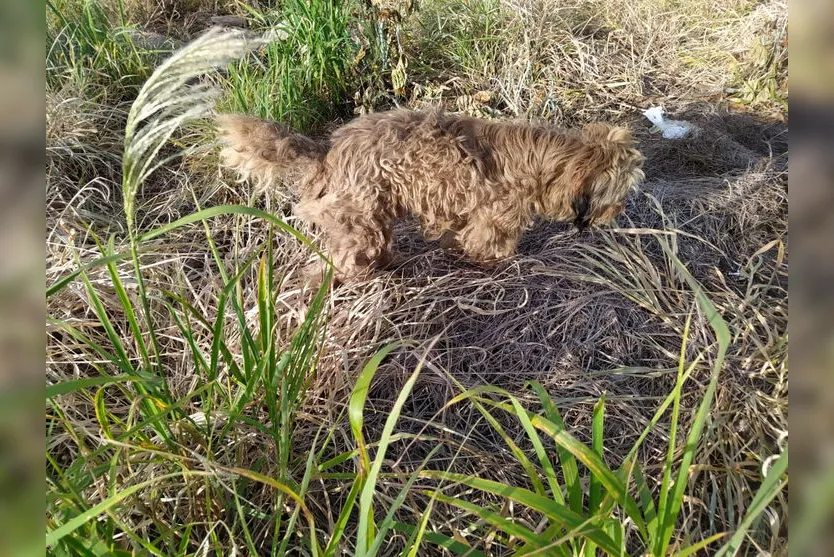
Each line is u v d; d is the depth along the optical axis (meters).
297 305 2.92
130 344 2.66
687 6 5.80
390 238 3.14
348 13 4.34
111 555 1.42
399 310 2.96
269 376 2.09
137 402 1.81
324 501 2.17
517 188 3.11
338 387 2.54
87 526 1.56
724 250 3.31
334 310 2.96
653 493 2.20
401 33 4.56
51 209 3.32
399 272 3.27
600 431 1.66
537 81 4.80
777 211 3.47
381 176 2.91
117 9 5.30
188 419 1.94
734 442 2.27
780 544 1.83
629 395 2.55
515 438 2.43
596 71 5.02
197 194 3.63
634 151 3.14
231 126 2.81
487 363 2.77
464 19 5.16
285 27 4.25
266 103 3.88
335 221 2.96
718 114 4.51
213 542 1.86
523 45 4.94
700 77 5.02
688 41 5.50
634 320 2.91
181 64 1.45
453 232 3.27
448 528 2.07
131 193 1.61
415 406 2.58
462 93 4.60
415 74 4.72
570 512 1.42
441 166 2.93
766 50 4.66
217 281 3.03
